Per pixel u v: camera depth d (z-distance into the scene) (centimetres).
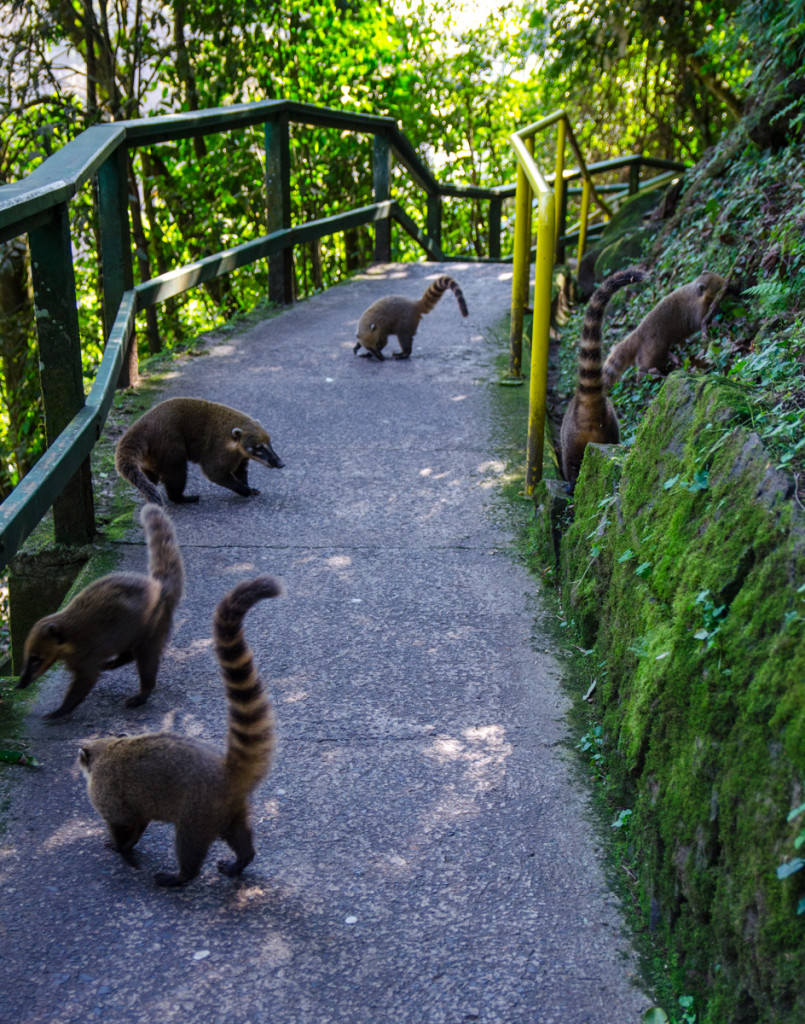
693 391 310
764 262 563
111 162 617
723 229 693
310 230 929
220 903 252
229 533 470
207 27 1260
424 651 373
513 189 1473
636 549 313
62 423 436
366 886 259
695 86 1305
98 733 322
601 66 1193
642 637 276
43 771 302
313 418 615
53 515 442
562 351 875
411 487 520
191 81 1289
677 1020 218
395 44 1509
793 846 183
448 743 319
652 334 633
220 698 344
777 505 227
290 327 827
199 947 237
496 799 293
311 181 1471
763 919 190
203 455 503
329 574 430
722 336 570
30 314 1038
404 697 344
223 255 768
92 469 524
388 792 295
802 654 197
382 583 423
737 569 232
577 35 1153
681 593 256
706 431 280
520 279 668
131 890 256
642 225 1123
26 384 1032
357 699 342
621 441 526
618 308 870
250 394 652
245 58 1300
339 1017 219
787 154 686
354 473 538
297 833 278
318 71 1415
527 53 1208
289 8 1318
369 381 686
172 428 494
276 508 498
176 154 1282
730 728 217
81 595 329
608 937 243
